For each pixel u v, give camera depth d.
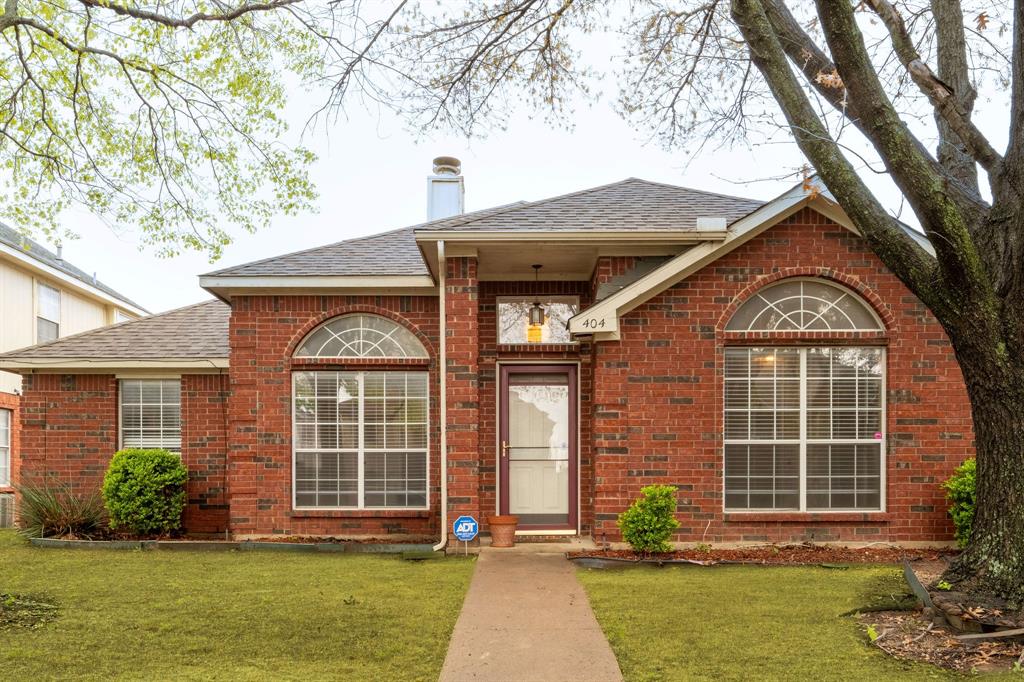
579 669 5.20
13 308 16.22
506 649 5.62
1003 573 6.05
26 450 12.41
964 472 9.23
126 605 6.79
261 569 8.43
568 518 11.06
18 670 5.12
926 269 6.43
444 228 9.56
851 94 6.38
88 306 19.92
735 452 9.70
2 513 14.54
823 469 9.70
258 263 11.31
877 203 6.61
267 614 6.50
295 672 5.13
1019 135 6.09
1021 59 6.04
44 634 5.93
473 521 9.47
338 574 8.13
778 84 6.85
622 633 5.96
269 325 11.05
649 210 10.47
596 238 9.47
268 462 10.89
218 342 12.71
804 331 9.71
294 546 9.90
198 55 9.83
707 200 11.05
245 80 10.00
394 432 11.16
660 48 9.06
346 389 11.19
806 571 8.16
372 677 5.06
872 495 9.67
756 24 6.91
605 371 9.63
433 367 11.13
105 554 9.54
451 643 5.76
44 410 12.48
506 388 11.17
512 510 11.06
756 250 9.71
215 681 4.95
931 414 9.63
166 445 12.60
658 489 8.99
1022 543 6.04
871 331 9.70
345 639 5.84
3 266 15.84
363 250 12.08
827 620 6.27
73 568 8.48
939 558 8.76
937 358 9.66
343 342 11.23
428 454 11.05
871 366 9.77
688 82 9.32
